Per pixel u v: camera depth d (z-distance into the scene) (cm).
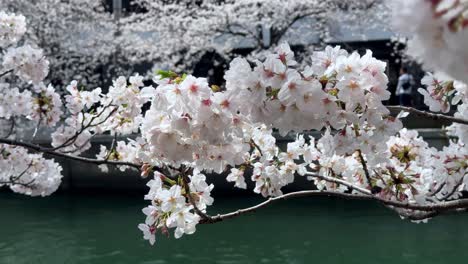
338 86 216
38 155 546
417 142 340
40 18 1642
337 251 877
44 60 481
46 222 1102
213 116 217
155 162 338
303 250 887
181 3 1806
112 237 983
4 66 482
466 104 308
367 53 222
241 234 979
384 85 221
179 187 279
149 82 1816
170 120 229
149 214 285
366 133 243
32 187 551
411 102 1595
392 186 318
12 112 473
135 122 442
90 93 462
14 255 882
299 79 205
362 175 364
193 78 216
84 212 1186
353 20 1694
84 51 1742
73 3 1730
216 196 1313
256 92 208
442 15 84
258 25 1739
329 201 1231
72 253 893
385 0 101
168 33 1744
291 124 212
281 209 1165
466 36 83
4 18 498
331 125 221
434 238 924
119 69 1759
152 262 841
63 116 579
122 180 1359
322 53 225
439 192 362
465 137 309
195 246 912
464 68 85
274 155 352
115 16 1939
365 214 1109
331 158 365
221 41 1878
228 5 1689
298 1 1600
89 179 1367
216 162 246
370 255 854
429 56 87
